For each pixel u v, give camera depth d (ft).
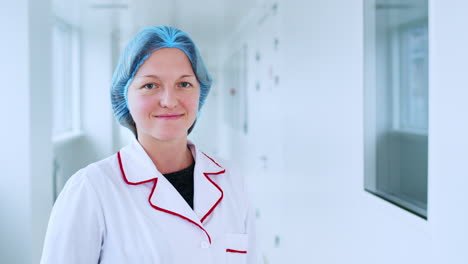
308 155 7.73
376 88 5.29
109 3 13.92
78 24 17.65
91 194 2.64
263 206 12.37
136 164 2.93
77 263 2.51
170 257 2.64
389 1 5.37
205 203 2.99
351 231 5.70
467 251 2.86
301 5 8.09
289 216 9.32
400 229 4.27
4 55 7.08
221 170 3.35
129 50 2.80
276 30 10.28
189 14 16.11
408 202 4.47
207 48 29.37
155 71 2.74
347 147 5.80
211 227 2.94
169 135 2.81
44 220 7.80
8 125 7.13
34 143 7.36
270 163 11.28
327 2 6.53
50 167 8.13
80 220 2.56
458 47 2.94
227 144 26.14
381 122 5.30
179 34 2.82
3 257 7.16
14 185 7.15
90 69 19.12
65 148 16.22
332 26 6.33
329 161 6.56
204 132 34.81
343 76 5.91
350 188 5.71
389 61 5.37
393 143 5.35
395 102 5.41
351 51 5.61
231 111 22.98
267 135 11.62
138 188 2.82
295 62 8.59
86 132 19.11
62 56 17.17
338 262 6.23
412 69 5.57
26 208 7.17
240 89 17.94
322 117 6.88
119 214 2.67
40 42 7.63
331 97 6.43
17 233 7.16
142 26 18.30
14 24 7.07
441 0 3.17
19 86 7.12
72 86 18.56
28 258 7.20
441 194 3.21
